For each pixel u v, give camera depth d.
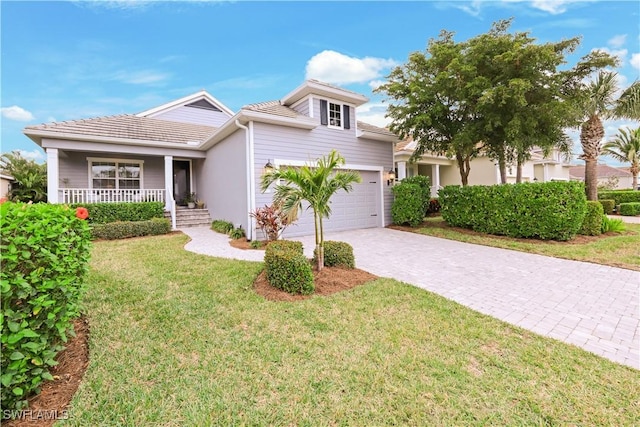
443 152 12.34
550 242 8.77
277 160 9.69
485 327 3.63
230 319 3.68
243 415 2.19
